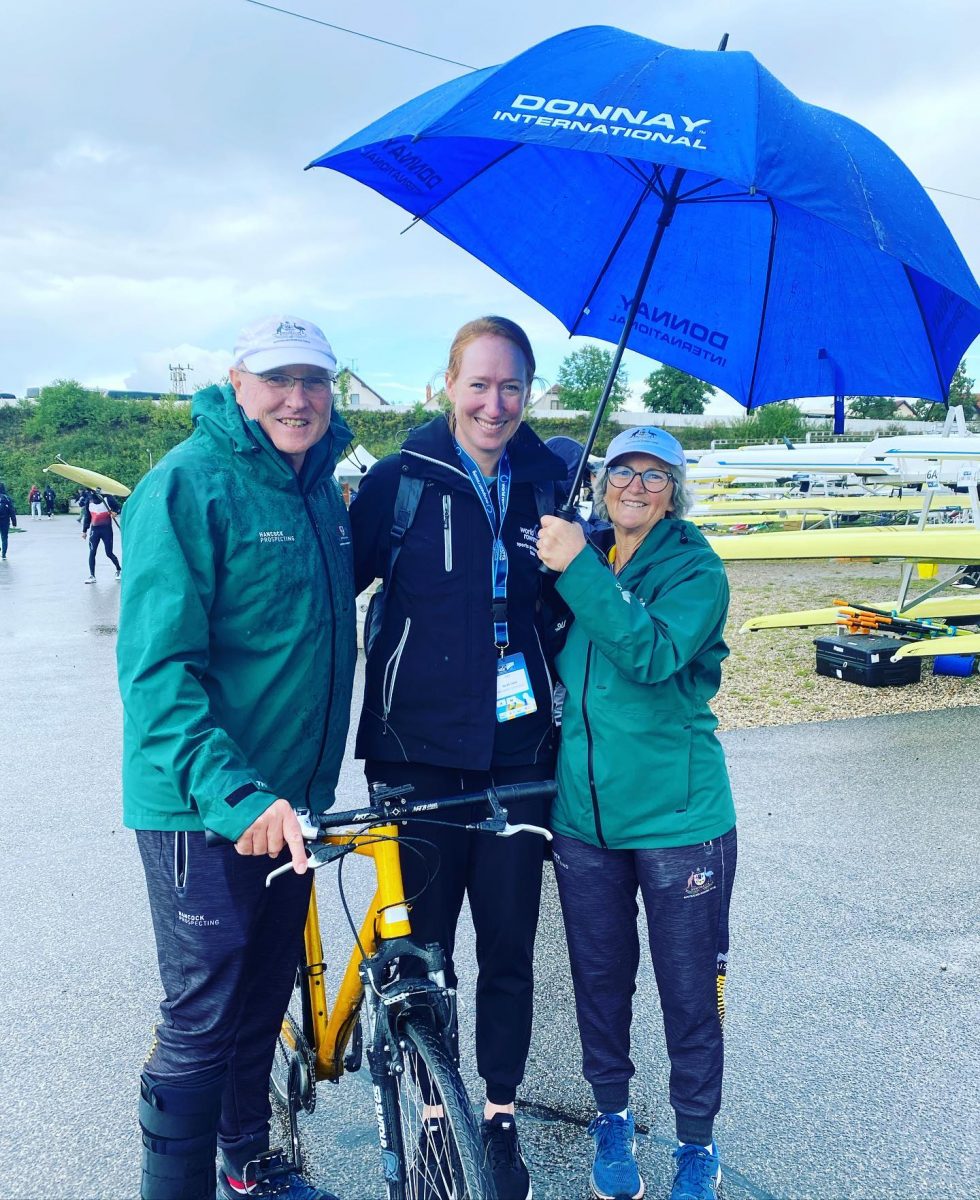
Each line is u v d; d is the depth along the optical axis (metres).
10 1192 2.43
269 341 1.92
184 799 1.88
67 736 6.79
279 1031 2.32
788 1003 3.26
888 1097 2.77
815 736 6.51
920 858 4.45
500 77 1.92
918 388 2.35
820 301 2.38
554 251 2.69
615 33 2.08
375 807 1.87
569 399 59.00
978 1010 3.21
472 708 2.28
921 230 1.92
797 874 4.28
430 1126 1.83
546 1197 2.41
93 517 16.22
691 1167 2.28
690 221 2.52
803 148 1.83
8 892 4.20
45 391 57.91
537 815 2.34
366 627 2.46
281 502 2.04
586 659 2.31
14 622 11.96
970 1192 2.40
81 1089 2.84
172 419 56.47
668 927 2.28
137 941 3.75
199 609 1.91
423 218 2.59
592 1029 2.43
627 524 2.32
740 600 12.93
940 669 8.30
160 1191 2.02
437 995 1.93
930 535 8.59
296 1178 2.35
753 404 2.62
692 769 2.27
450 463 2.29
